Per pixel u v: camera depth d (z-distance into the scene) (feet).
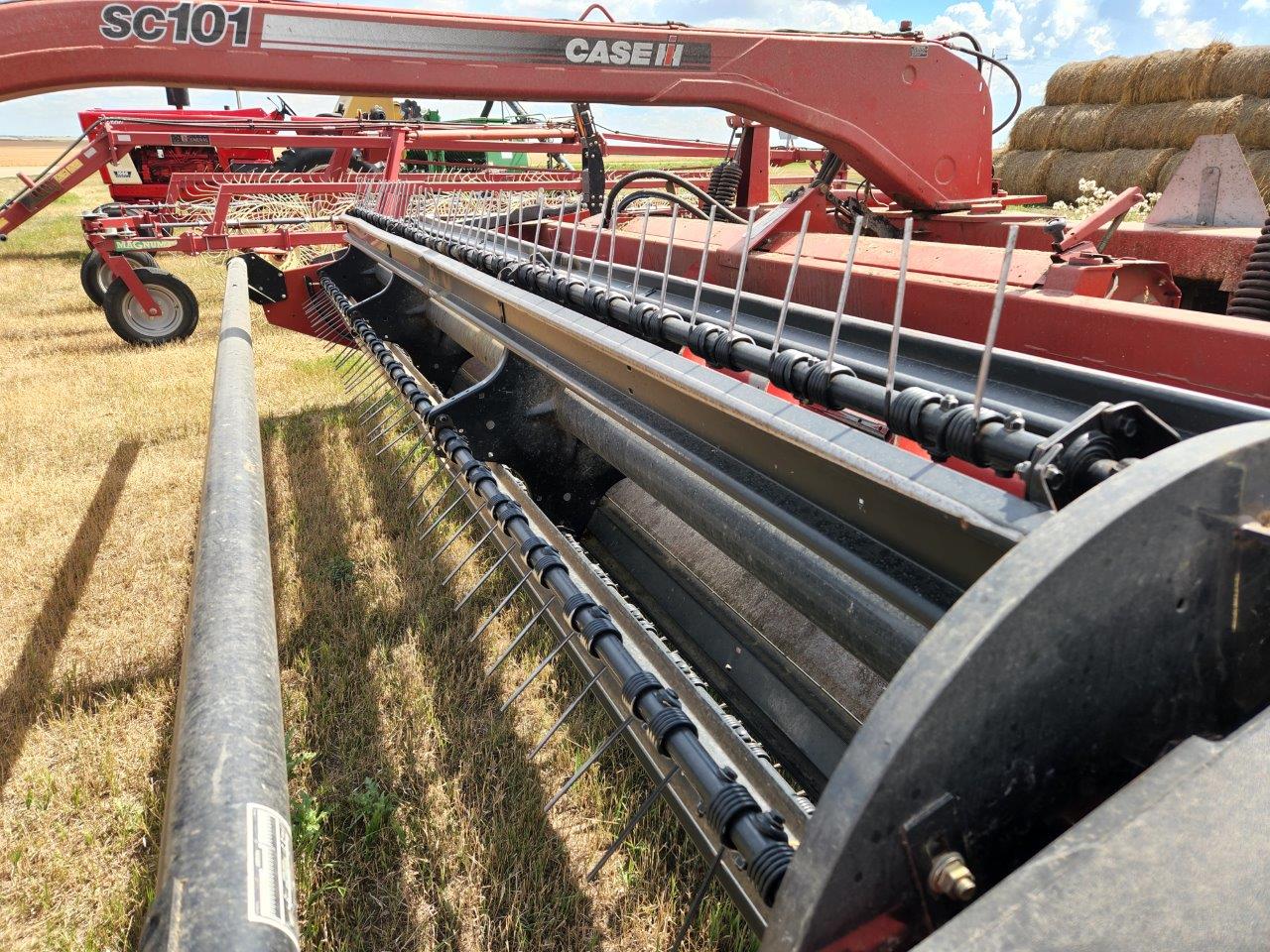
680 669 6.86
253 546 6.11
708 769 5.22
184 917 3.09
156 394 22.54
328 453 16.98
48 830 8.24
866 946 3.17
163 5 8.30
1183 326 6.62
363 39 9.13
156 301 28.55
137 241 26.78
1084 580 3.10
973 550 3.96
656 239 13.96
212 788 3.70
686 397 6.35
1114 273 8.29
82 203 96.02
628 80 10.22
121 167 47.34
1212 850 2.80
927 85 11.66
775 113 10.98
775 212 12.46
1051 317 7.68
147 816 8.43
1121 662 3.33
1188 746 3.14
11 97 8.16
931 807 3.10
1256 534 3.40
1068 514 3.18
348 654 10.57
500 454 10.69
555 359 9.04
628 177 13.19
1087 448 3.60
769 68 10.74
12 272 48.14
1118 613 3.24
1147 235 10.68
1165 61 45.34
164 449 18.42
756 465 5.66
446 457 10.98
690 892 7.25
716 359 6.62
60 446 18.65
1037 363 5.93
